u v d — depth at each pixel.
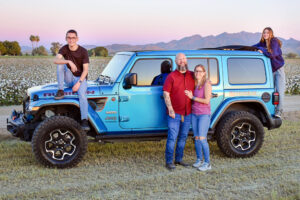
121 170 5.65
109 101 5.88
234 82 6.45
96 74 28.69
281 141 7.70
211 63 6.32
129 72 5.93
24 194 4.55
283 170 5.63
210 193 4.66
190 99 5.71
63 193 4.64
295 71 41.16
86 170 5.63
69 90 5.82
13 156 6.40
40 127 5.52
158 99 6.02
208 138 6.38
